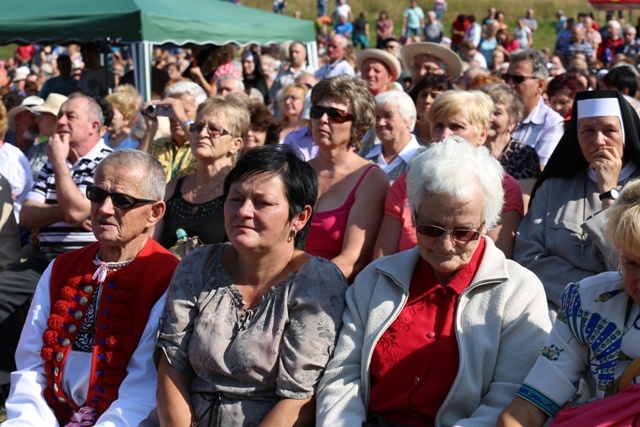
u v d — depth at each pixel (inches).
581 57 571.5
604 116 157.6
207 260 136.7
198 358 129.7
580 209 162.2
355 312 129.8
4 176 227.5
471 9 1601.9
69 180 215.2
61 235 219.0
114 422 134.1
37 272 215.9
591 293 116.8
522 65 280.7
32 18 445.7
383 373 125.2
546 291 159.8
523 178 221.8
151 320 141.5
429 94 257.8
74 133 226.7
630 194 108.8
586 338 115.4
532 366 120.9
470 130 184.9
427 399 123.3
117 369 141.0
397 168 220.1
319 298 129.8
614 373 113.3
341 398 124.6
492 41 1050.1
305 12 1625.2
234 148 203.2
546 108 285.4
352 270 171.0
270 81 647.8
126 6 441.7
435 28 1205.7
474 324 122.9
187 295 133.8
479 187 120.6
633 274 108.6
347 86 181.2
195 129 198.4
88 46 507.5
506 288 124.1
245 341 128.0
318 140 181.5
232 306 131.6
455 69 356.2
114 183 143.0
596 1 1234.0
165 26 446.6
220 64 492.7
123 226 143.3
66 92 523.8
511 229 169.5
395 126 221.8
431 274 127.6
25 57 933.2
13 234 215.2
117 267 146.3
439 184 119.5
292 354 126.4
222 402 128.7
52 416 142.9
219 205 194.9
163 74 476.1
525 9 1595.7
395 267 129.9
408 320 126.0
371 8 1625.2
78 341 144.9
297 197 131.7
